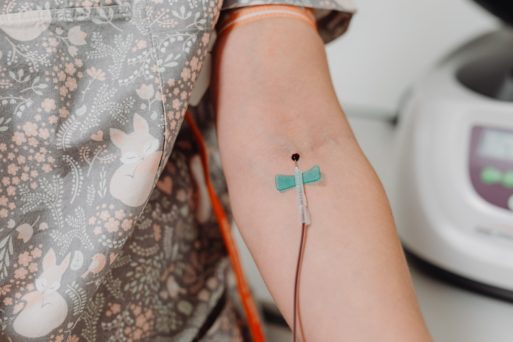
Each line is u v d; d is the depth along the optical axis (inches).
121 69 18.4
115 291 20.8
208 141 23.4
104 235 18.9
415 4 32.7
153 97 18.5
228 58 19.2
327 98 18.8
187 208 22.6
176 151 22.4
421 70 34.3
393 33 33.9
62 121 18.3
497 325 22.8
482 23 32.1
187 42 18.4
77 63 18.2
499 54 27.7
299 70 18.8
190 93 19.0
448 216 24.1
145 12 18.3
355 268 16.9
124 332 21.3
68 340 19.9
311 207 17.6
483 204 23.6
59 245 19.0
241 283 23.1
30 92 18.0
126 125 18.7
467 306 23.7
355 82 36.1
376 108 36.1
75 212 18.9
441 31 33.0
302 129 18.4
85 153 18.7
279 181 17.9
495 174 23.6
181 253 22.9
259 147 18.4
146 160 18.7
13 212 18.5
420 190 24.8
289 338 25.9
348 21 21.6
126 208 18.9
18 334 19.0
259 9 19.2
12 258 18.6
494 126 23.9
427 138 25.0
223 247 25.0
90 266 18.9
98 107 18.4
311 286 17.0
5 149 18.1
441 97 25.2
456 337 22.4
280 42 18.9
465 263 23.9
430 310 23.5
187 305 23.3
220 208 22.6
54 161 18.5
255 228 18.0
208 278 24.1
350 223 17.4
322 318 16.8
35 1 17.7
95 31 18.2
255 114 18.6
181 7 18.3
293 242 17.4
